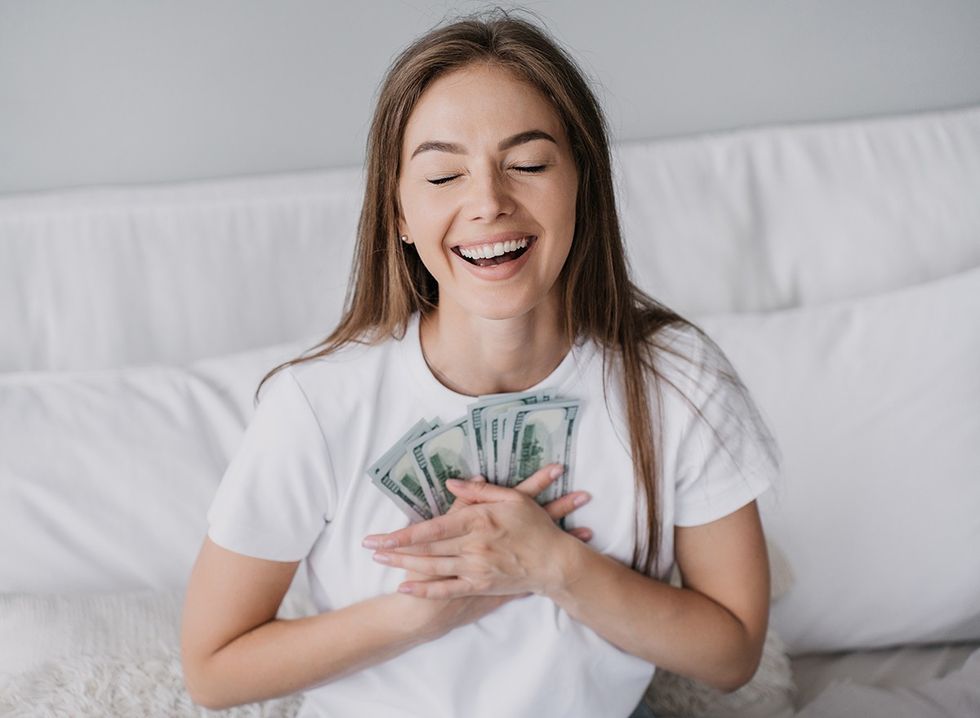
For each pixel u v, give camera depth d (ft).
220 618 3.55
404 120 3.16
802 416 5.18
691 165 6.29
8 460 4.78
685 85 6.60
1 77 5.89
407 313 3.51
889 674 4.97
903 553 5.00
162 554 4.70
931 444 5.11
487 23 3.18
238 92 6.18
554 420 3.50
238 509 3.43
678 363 3.64
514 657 3.65
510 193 3.07
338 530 3.55
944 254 6.30
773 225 6.33
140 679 3.95
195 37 6.04
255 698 3.59
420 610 3.41
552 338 3.47
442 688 3.60
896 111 6.75
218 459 4.95
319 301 6.08
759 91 6.67
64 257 5.82
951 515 5.01
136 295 5.88
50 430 4.90
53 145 6.06
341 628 3.48
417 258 3.51
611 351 3.57
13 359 5.74
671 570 3.92
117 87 6.04
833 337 5.42
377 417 3.47
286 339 6.06
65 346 5.79
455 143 3.03
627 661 3.74
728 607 3.73
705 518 3.68
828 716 4.36
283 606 4.41
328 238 6.07
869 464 5.09
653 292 6.18
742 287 6.27
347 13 6.15
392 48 6.25
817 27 6.59
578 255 3.43
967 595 4.96
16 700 3.80
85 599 4.33
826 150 6.38
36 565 4.58
